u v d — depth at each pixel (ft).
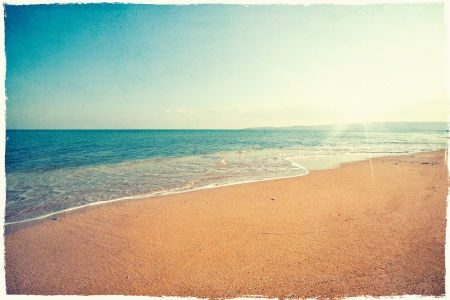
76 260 12.85
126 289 10.69
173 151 67.00
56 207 20.72
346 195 22.84
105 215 18.72
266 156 54.03
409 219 17.04
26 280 11.31
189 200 22.02
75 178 31.99
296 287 10.54
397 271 11.39
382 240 14.17
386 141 100.22
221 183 28.43
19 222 17.63
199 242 14.39
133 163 44.75
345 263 12.07
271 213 18.61
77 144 86.94
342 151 62.69
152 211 19.43
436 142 92.07
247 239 14.62
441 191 23.61
